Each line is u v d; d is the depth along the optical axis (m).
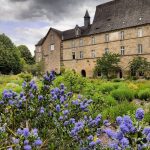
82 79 17.58
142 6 50.38
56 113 4.52
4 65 68.50
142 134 2.78
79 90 15.33
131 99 17.44
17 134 3.64
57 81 18.31
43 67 68.38
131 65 47.03
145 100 17.72
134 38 48.66
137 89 21.78
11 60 69.31
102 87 20.56
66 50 62.94
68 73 19.42
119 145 2.77
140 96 18.03
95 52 56.09
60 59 64.00
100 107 7.39
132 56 48.81
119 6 55.53
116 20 53.84
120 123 2.86
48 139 4.16
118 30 51.53
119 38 51.25
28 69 69.19
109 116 9.07
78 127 4.02
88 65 57.44
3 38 71.19
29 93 4.84
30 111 4.63
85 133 4.04
